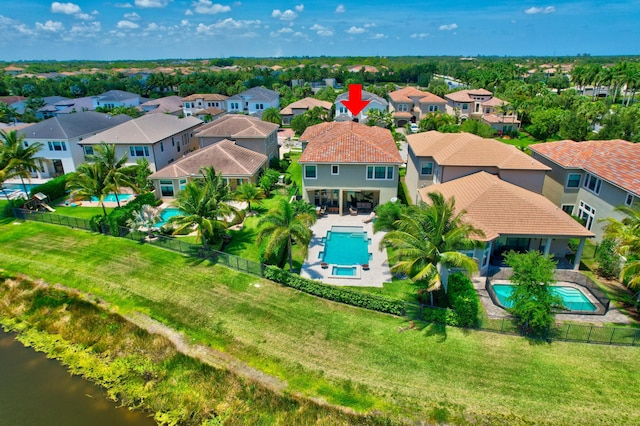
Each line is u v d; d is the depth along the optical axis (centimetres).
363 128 4775
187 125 6128
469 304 2347
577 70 12119
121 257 3269
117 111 8969
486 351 2200
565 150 3881
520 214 2933
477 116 8981
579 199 3669
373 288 2781
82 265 3183
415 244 2328
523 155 3631
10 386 2145
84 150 5197
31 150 4353
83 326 2584
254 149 5331
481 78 13525
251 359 2212
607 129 6078
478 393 1958
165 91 14625
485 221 2895
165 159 5359
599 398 1914
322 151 3912
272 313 2555
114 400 2053
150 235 3500
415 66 18575
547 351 2194
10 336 2561
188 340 2378
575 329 2248
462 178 3559
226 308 2619
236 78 15150
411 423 1838
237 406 1975
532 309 2175
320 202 4206
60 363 2319
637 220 2409
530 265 2245
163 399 2044
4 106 9531
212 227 3066
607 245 2916
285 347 2278
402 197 4522
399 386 2011
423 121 7756
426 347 2238
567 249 3159
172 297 2755
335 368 2128
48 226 3850
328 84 15288
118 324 2561
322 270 3025
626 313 2497
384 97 11950
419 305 2444
